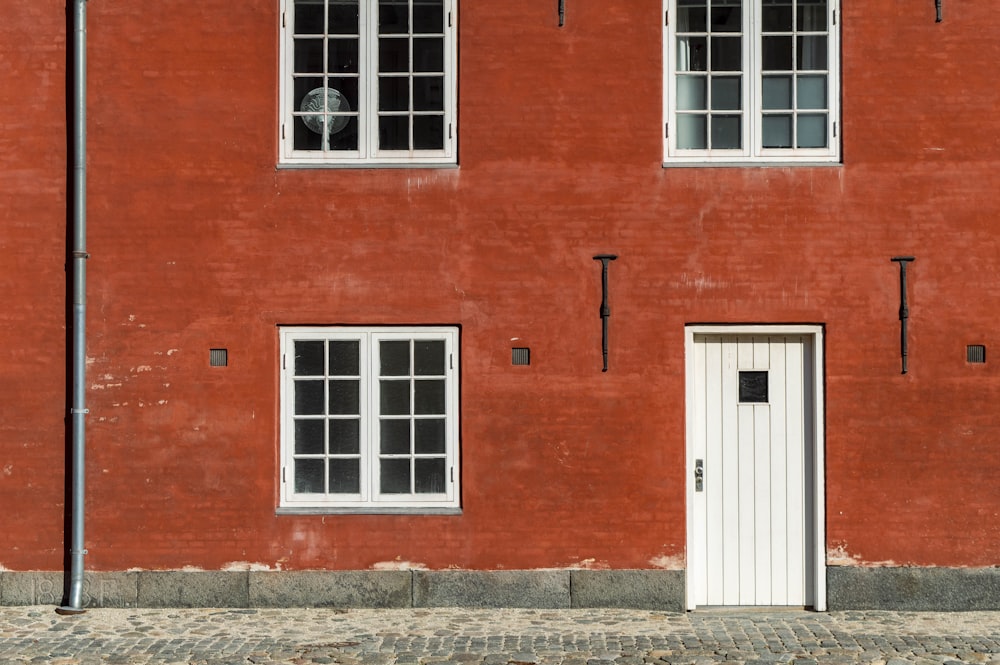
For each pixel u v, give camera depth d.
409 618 9.36
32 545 9.73
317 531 9.68
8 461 9.73
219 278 9.70
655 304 9.62
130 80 9.73
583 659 8.26
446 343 9.73
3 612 9.52
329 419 9.75
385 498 9.73
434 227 9.69
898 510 9.54
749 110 9.70
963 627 9.08
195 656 8.36
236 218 9.70
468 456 9.66
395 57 9.77
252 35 9.74
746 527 9.72
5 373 9.72
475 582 9.64
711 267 9.59
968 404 9.52
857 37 9.60
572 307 9.65
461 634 8.90
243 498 9.67
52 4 9.75
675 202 9.62
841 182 9.59
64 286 9.74
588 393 9.63
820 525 9.60
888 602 9.55
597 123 9.66
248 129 9.71
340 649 8.52
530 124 9.68
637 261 9.62
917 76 9.57
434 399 9.76
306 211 9.70
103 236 9.70
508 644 8.63
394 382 9.75
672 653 8.40
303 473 9.75
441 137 9.76
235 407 9.70
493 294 9.67
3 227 9.73
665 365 9.61
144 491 9.70
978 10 9.55
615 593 9.62
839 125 9.64
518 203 9.67
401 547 9.67
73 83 9.73
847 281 9.56
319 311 9.68
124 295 9.70
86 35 9.73
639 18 9.67
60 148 9.75
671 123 9.68
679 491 9.59
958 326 9.52
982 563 9.51
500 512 9.64
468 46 9.70
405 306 9.67
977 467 9.52
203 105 9.73
